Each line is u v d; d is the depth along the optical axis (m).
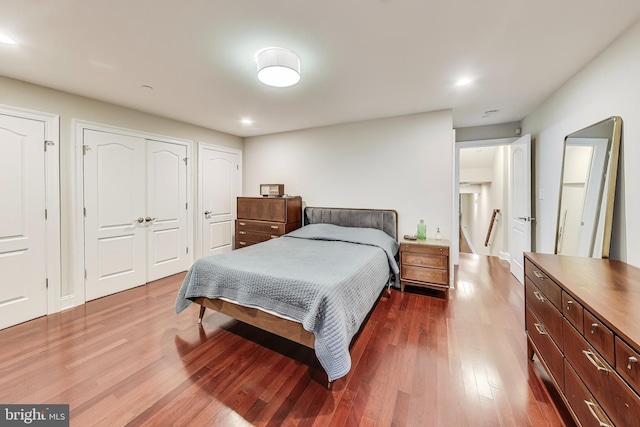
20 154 2.44
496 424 1.37
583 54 1.99
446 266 2.99
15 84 2.39
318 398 1.56
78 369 1.80
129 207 3.29
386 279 2.97
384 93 2.75
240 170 4.93
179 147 3.87
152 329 2.36
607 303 1.11
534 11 1.52
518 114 3.49
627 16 1.56
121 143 3.19
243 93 2.75
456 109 3.28
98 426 1.36
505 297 3.03
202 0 1.41
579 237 2.15
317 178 4.20
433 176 3.39
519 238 3.54
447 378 1.72
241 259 2.40
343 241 3.34
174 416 1.43
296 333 1.83
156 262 3.64
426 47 1.89
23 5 1.44
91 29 1.67
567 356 1.29
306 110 3.31
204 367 1.84
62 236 2.72
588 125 2.11
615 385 0.94
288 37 1.76
